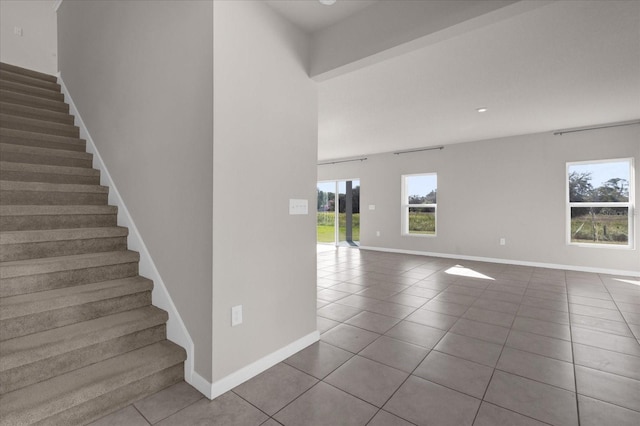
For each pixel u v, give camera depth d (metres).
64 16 4.20
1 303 1.81
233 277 2.01
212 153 1.89
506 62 3.12
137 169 2.56
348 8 2.32
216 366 1.92
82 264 2.21
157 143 2.33
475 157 6.76
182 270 2.11
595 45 2.79
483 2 1.86
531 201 6.14
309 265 2.63
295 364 2.32
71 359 1.78
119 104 2.82
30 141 3.08
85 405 1.63
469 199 6.85
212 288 1.89
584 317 3.33
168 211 2.23
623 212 5.39
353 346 2.63
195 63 2.01
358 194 9.42
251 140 2.13
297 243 2.51
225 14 1.96
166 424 1.65
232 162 2.00
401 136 6.30
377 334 2.88
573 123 5.37
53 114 3.58
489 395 1.96
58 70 4.44
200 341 1.97
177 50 2.15
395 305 3.72
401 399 1.91
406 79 3.53
